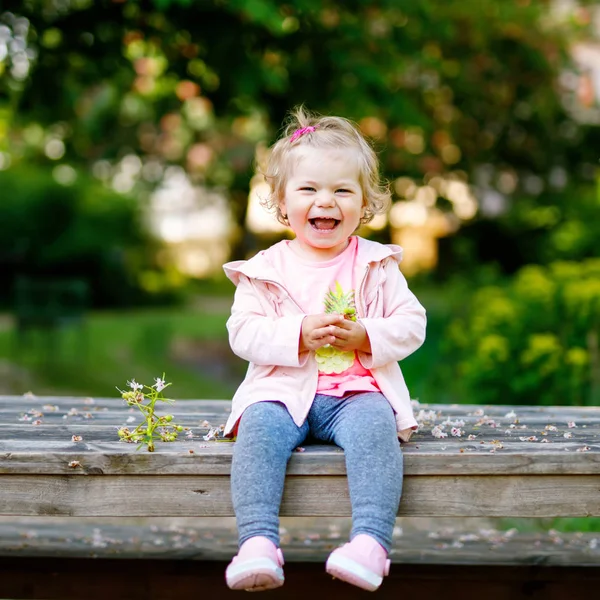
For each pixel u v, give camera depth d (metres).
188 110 14.27
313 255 2.56
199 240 24.83
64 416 3.02
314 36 6.47
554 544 3.58
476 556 3.32
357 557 1.97
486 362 4.97
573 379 4.73
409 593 3.06
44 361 10.77
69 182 17.55
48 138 15.10
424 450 2.26
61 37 6.73
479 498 2.21
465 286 8.12
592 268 5.33
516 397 4.94
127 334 13.92
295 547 3.52
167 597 3.10
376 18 7.66
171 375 9.88
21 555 3.19
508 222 13.07
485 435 2.57
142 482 2.21
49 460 2.20
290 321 2.36
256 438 2.18
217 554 3.28
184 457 2.20
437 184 11.79
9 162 17.88
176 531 3.80
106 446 2.30
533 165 12.54
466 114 11.09
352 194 2.48
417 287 13.80
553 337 4.90
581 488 2.23
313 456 2.20
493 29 10.55
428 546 3.55
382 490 2.10
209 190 18.34
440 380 5.98
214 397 8.38
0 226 17.03
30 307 11.38
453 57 10.36
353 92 6.73
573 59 11.88
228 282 23.58
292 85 6.75
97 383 9.27
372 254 2.57
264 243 19.91
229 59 6.30
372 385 2.39
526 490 2.22
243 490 2.10
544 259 10.20
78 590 3.10
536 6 10.93
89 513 2.21
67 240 17.55
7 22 6.64
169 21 6.29
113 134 14.91
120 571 3.12
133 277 18.64
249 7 5.55
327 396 2.35
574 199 10.06
